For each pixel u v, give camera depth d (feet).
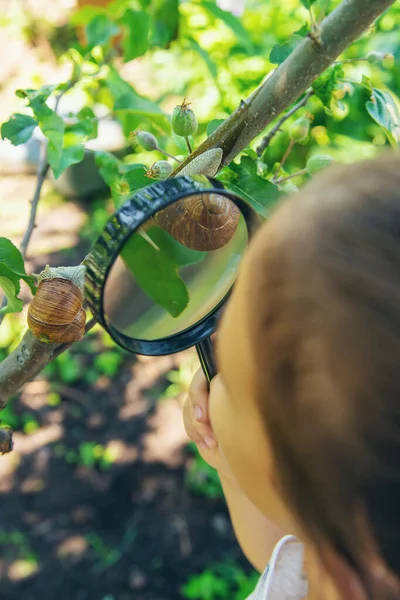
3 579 9.34
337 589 1.73
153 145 3.60
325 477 1.52
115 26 5.56
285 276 1.52
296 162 9.49
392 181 1.49
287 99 2.73
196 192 2.11
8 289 3.35
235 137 2.78
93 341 13.20
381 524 1.48
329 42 2.61
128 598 9.20
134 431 11.52
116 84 5.41
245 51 8.15
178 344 2.45
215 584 9.31
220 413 2.00
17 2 18.99
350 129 9.67
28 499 10.45
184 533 10.03
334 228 1.47
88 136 4.71
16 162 17.26
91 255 2.16
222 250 2.26
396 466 1.41
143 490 10.61
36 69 18.30
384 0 2.53
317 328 1.45
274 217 1.66
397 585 1.60
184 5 8.20
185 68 11.16
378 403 1.39
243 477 2.00
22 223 15.69
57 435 11.41
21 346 3.30
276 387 1.57
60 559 9.63
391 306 1.38
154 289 2.25
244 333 1.67
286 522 2.01
